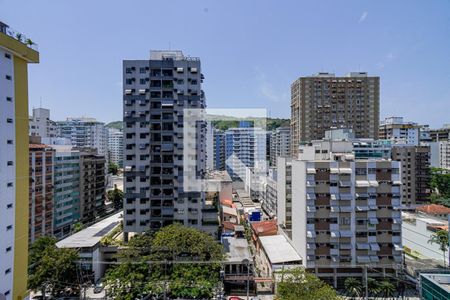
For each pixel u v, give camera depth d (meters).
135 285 40.44
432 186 110.25
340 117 126.12
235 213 72.94
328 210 49.16
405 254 60.25
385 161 49.56
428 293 34.59
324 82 126.50
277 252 55.19
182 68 61.00
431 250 55.72
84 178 83.81
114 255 50.56
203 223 60.06
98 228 64.56
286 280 39.25
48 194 69.19
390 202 49.28
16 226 34.25
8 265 32.97
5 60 32.66
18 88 34.62
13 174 33.84
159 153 60.34
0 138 31.98
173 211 59.75
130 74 60.66
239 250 56.84
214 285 41.66
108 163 150.12
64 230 74.94
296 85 132.12
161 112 60.59
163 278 41.47
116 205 98.00
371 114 126.44
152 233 53.53
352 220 49.19
